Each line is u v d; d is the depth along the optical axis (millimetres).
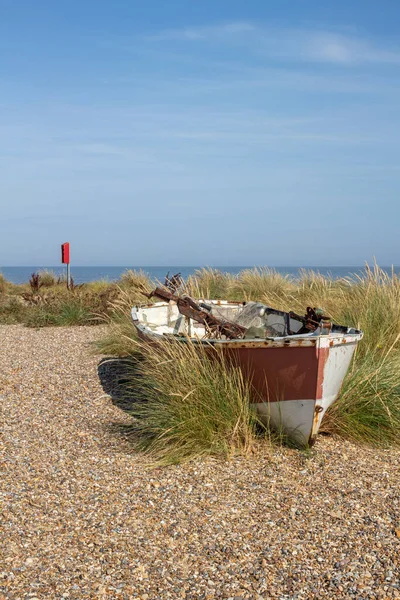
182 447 5355
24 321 14531
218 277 16734
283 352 5344
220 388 5688
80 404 7039
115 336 10422
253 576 3498
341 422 5922
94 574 3506
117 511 4312
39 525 4082
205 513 4293
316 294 12164
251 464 5191
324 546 3824
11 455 5387
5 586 3363
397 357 7152
